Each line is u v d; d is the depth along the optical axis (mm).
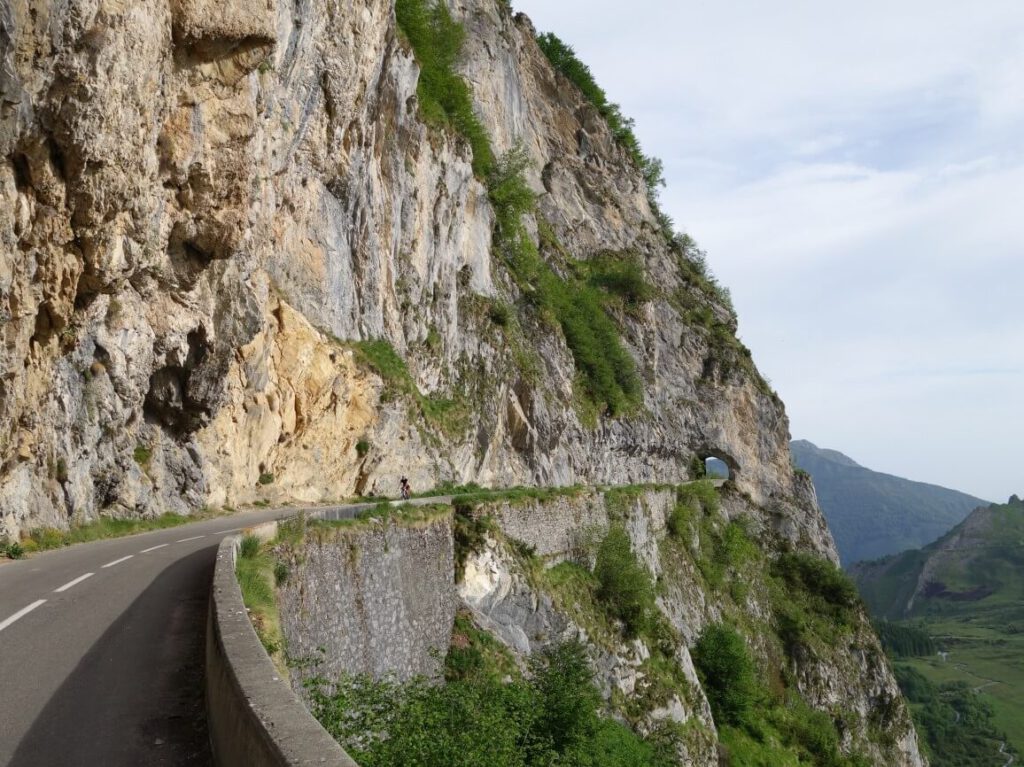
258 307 28250
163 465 26141
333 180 36656
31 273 16688
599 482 66312
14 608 11359
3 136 14789
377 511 22719
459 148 52094
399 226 43625
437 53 59469
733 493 84312
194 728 6977
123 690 7922
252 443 30953
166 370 25594
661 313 86250
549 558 36781
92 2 15781
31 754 6242
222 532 22688
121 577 14273
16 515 17719
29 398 17875
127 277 20922
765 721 49438
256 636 6949
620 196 95250
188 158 22141
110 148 17625
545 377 60469
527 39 91312
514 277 62719
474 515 30234
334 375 34844
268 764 4250
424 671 23422
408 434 41000
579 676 24250
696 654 48531
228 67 22797
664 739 33281
